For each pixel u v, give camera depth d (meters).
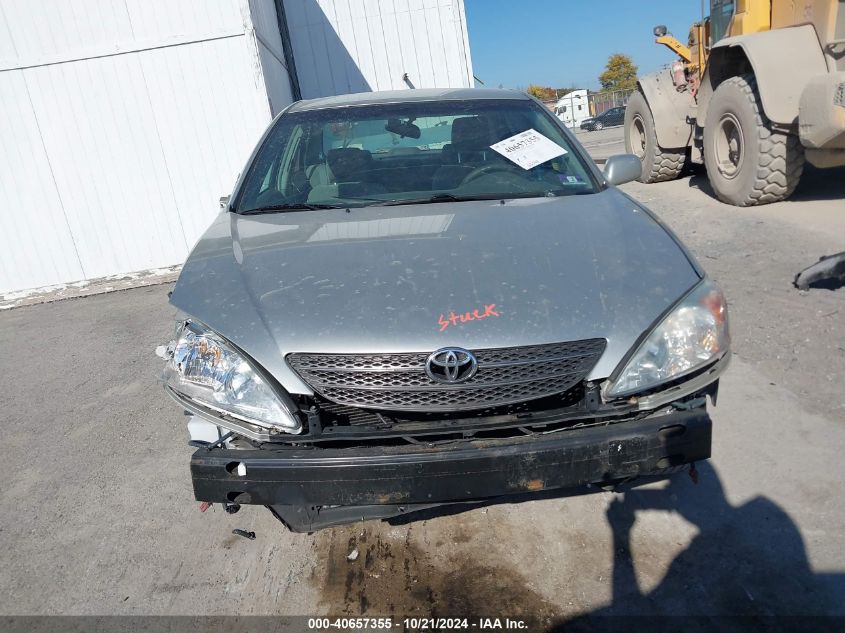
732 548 2.46
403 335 2.02
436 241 2.43
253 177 3.21
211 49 7.24
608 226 2.52
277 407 2.03
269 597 2.43
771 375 3.59
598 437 2.00
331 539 2.71
